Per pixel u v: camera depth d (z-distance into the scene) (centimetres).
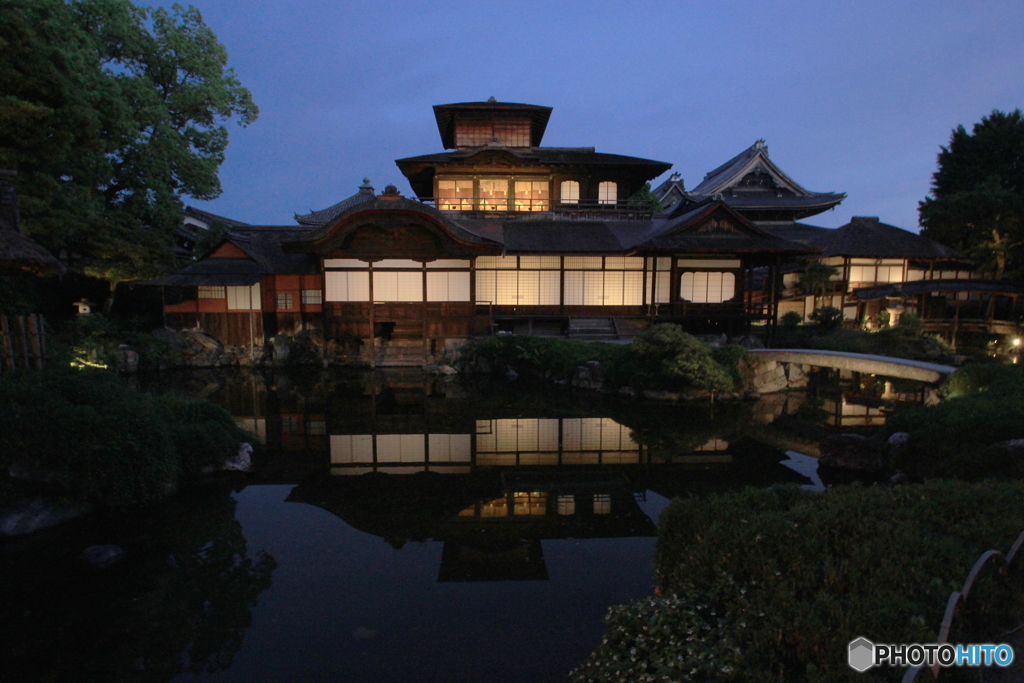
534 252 2898
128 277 2725
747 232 2894
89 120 2112
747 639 433
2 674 572
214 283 2739
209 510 1014
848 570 469
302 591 731
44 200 2119
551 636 629
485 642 619
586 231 3231
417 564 809
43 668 582
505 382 2475
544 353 2525
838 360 2011
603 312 3017
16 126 1855
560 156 3647
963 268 3859
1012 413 1053
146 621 666
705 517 624
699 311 2920
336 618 668
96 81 2584
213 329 2922
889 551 492
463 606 693
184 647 616
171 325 2906
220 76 3559
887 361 1856
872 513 581
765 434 1588
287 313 3000
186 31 3441
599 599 708
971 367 1542
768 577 491
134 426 1066
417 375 2633
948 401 1285
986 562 459
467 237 2680
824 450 1298
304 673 568
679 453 1401
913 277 3816
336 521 967
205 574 779
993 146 4256
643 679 426
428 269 2864
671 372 2031
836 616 414
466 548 862
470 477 1212
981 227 3691
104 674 573
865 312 3594
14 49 1866
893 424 1311
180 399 1394
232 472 1221
